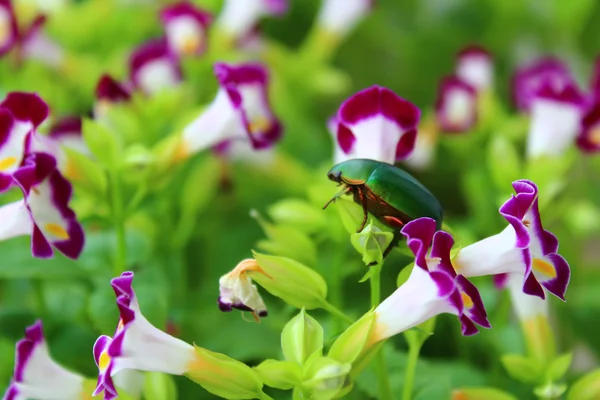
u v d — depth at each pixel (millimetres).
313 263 427
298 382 375
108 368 365
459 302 364
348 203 388
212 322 460
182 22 525
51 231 398
